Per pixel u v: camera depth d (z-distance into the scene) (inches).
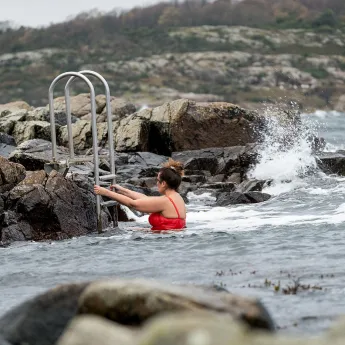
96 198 1094.4
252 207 1363.2
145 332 305.9
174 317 310.3
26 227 1045.8
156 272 754.2
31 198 1051.3
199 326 301.3
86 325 337.7
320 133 3917.3
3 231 1032.2
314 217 1179.9
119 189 1123.3
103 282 419.8
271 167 1768.0
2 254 928.3
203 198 1514.5
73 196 1089.4
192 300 397.7
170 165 1091.9
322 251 833.5
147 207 1071.0
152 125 2025.1
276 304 582.6
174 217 1069.1
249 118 2047.2
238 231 1026.1
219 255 837.2
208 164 1788.9
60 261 857.5
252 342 297.6
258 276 705.6
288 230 1008.9
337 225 1037.8
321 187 1592.0
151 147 2039.9
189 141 2000.5
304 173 1753.2
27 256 903.1
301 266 747.4
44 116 2249.0
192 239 962.1
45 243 1013.8
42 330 439.5
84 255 889.5
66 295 455.5
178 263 799.7
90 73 1139.9
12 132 2176.4
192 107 2015.3
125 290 406.0
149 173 1708.9
